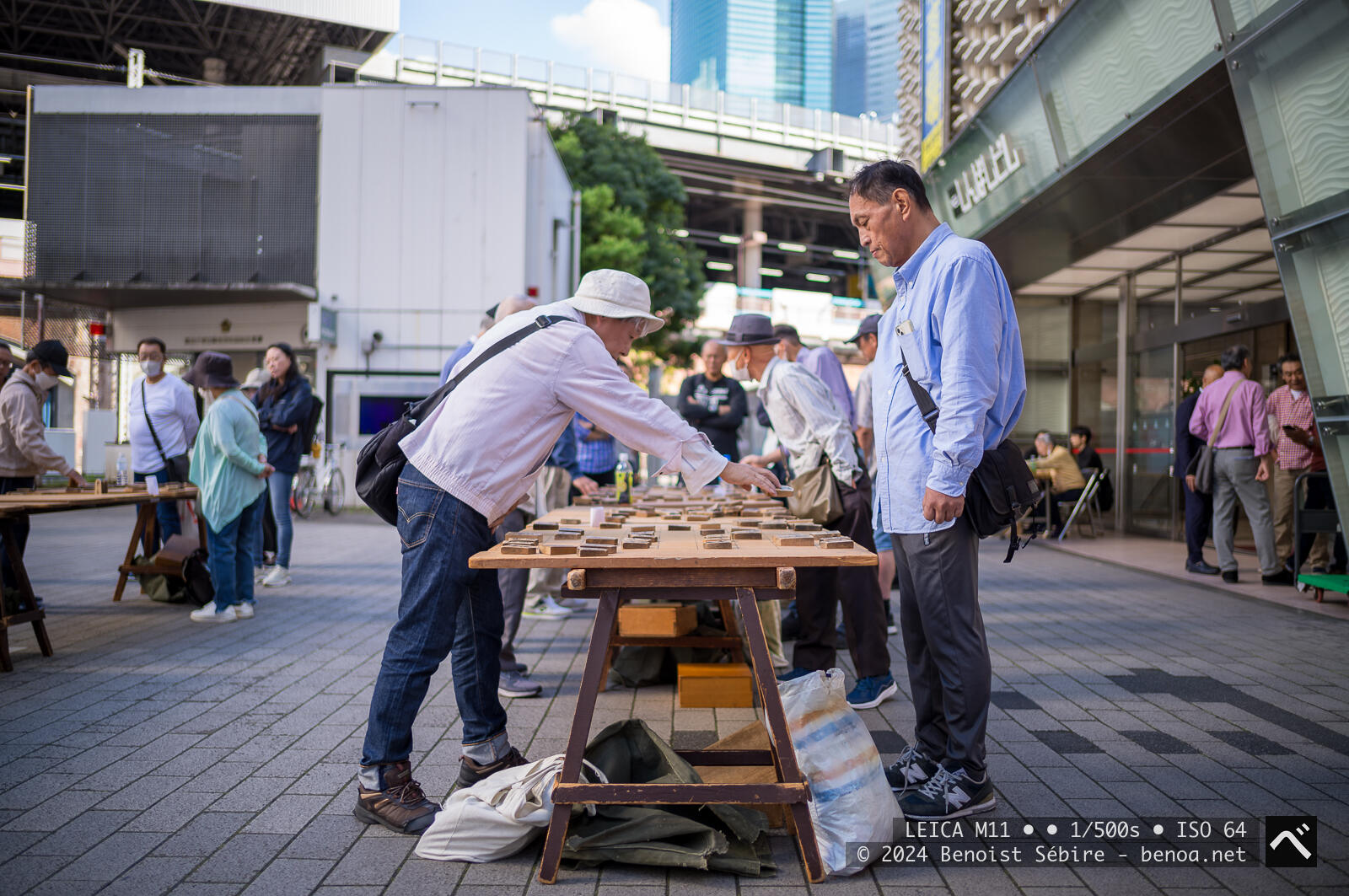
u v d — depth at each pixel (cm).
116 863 260
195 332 1928
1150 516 1212
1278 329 991
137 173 1864
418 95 1833
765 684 260
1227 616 656
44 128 1873
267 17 3294
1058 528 1228
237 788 321
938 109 1170
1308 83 504
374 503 305
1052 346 1375
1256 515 790
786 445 470
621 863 265
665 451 284
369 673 484
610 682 475
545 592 679
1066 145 805
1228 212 932
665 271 3041
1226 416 793
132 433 754
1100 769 344
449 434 290
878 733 393
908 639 325
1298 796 316
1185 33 609
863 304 5462
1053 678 484
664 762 287
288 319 1872
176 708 420
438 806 292
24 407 615
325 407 1825
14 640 562
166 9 3244
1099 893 246
